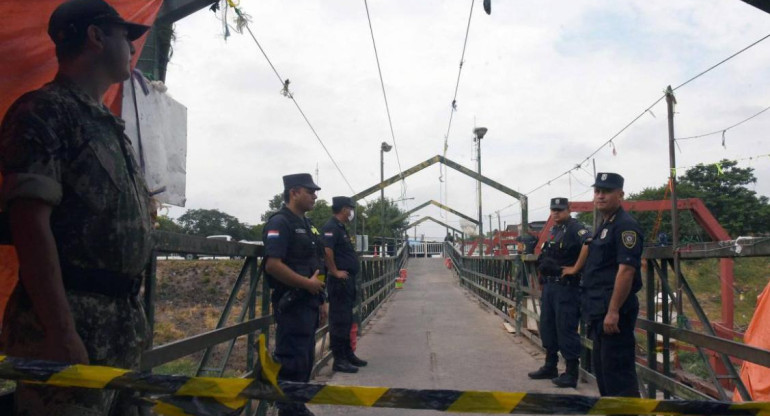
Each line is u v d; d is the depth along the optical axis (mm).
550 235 6480
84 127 1779
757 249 3051
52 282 1613
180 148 4250
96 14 1911
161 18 4199
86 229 1761
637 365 4777
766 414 1608
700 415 1641
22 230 1598
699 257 3734
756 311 5016
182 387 1600
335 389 1640
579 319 6156
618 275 3889
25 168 1605
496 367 7199
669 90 6363
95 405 1771
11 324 1752
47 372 1551
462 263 24031
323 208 40938
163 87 3957
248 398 1623
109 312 1821
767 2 3264
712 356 5633
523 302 9625
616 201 4148
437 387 6141
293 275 3982
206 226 52875
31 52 2391
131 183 1919
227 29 4336
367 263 11703
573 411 1641
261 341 1636
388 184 12984
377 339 9547
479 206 23344
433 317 12680
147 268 2531
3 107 2408
